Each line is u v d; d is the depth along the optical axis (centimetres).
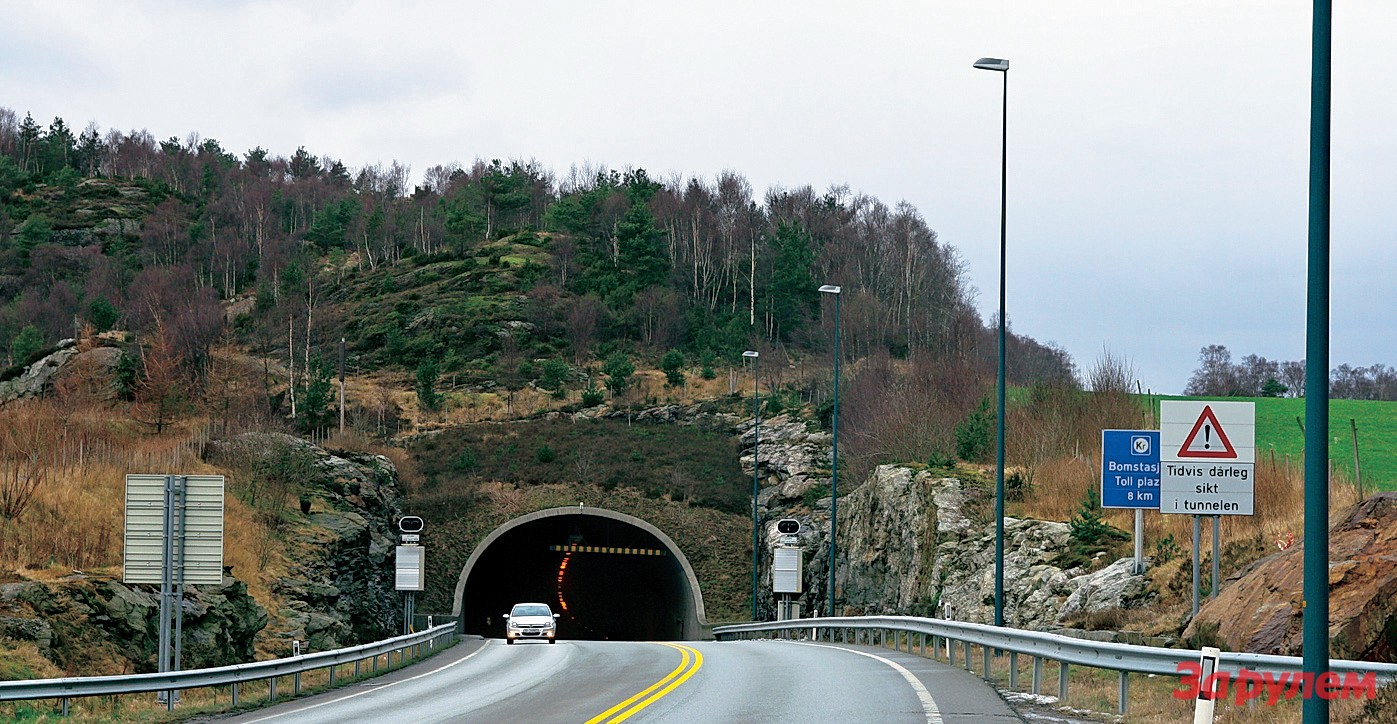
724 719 1579
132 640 2641
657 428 9325
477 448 8769
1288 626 1695
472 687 2308
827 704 1728
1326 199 1059
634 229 13738
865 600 5600
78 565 2936
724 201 15500
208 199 18825
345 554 4881
